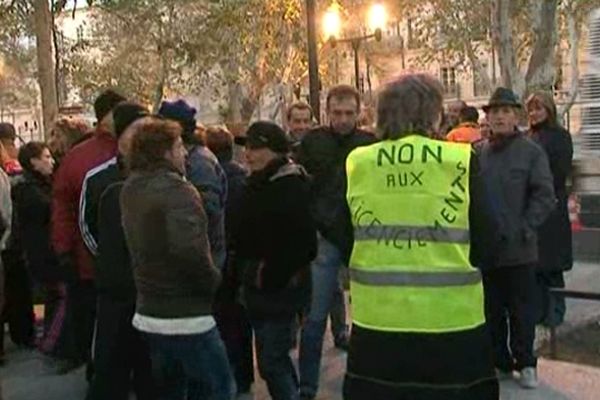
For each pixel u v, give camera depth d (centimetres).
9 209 629
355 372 333
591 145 1012
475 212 320
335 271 537
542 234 657
